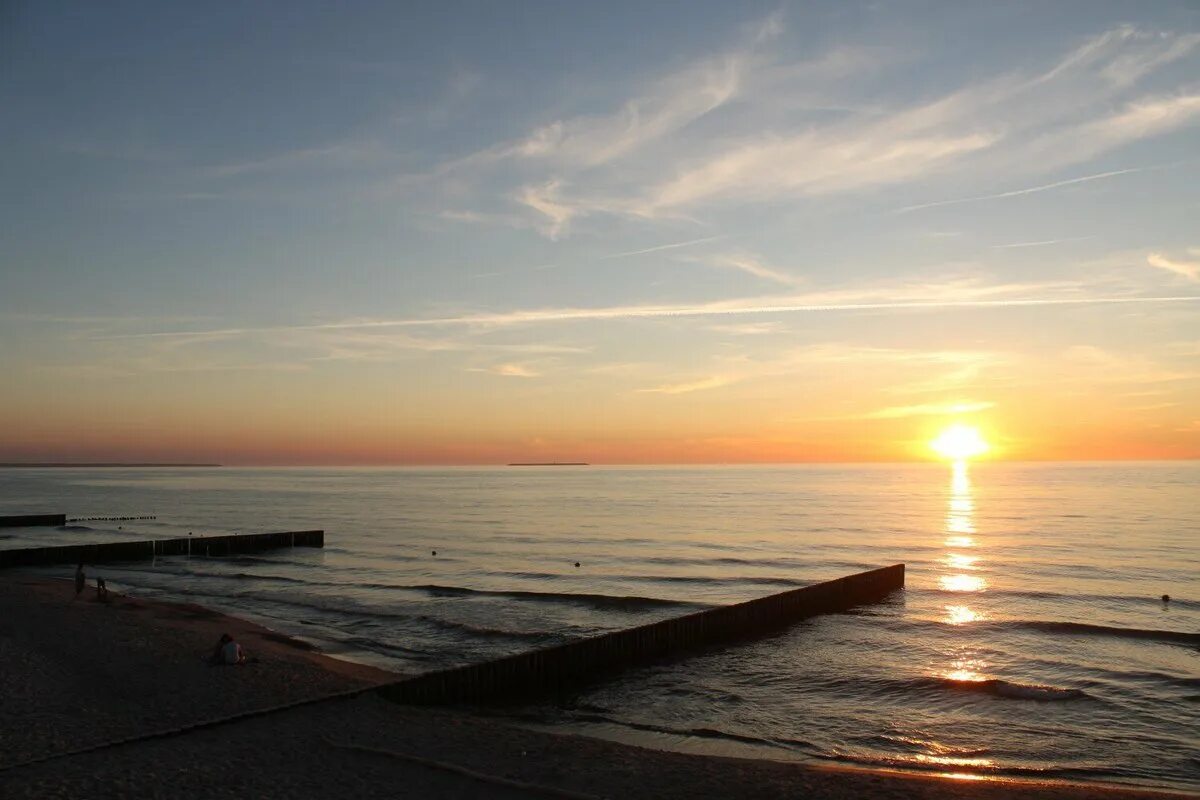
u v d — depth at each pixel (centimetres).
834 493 15550
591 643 2445
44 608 3175
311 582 4466
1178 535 7025
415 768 1427
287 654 2519
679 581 4634
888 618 3438
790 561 5544
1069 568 5069
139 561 5431
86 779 1333
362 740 1583
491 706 2136
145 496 15375
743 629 3062
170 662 2262
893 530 7781
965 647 2892
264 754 1480
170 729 1609
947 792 1452
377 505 12444
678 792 1399
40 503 12838
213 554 5819
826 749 1859
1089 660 2691
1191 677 2456
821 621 3366
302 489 18988
